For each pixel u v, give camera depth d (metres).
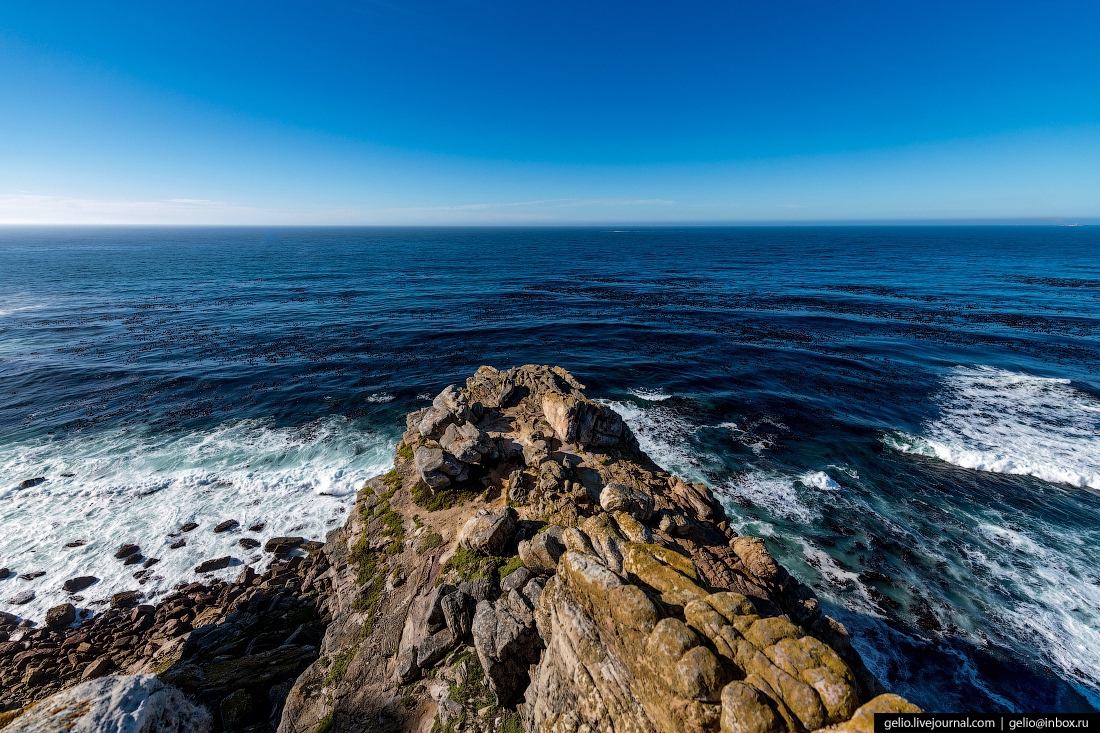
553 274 112.31
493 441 16.52
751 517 21.44
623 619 6.46
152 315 64.56
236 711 10.01
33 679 13.98
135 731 7.33
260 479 24.69
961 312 65.38
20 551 19.55
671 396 36.00
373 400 35.34
